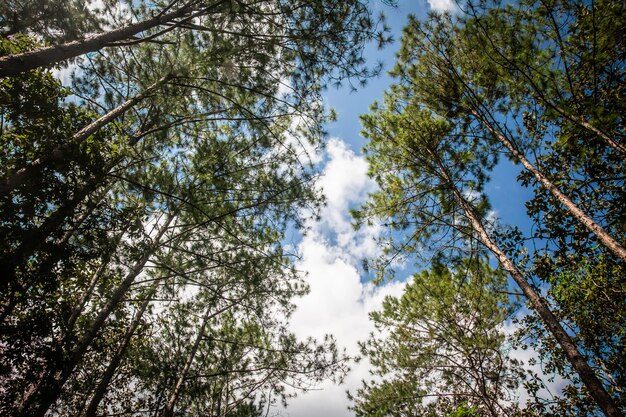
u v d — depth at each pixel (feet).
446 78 23.79
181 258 23.17
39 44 16.17
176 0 15.47
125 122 20.18
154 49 20.63
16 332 14.11
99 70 20.10
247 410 32.04
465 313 28.53
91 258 15.83
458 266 23.08
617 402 23.63
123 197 20.89
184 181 18.94
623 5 14.69
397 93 26.96
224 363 31.22
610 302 23.27
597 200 20.54
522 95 21.17
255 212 20.75
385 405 31.91
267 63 18.53
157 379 28.55
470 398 30.45
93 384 28.50
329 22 17.46
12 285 13.23
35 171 12.91
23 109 14.38
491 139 22.63
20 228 12.52
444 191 24.93
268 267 24.71
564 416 25.09
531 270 24.12
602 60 16.42
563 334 16.11
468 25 20.76
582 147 17.46
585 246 20.70
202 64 17.42
